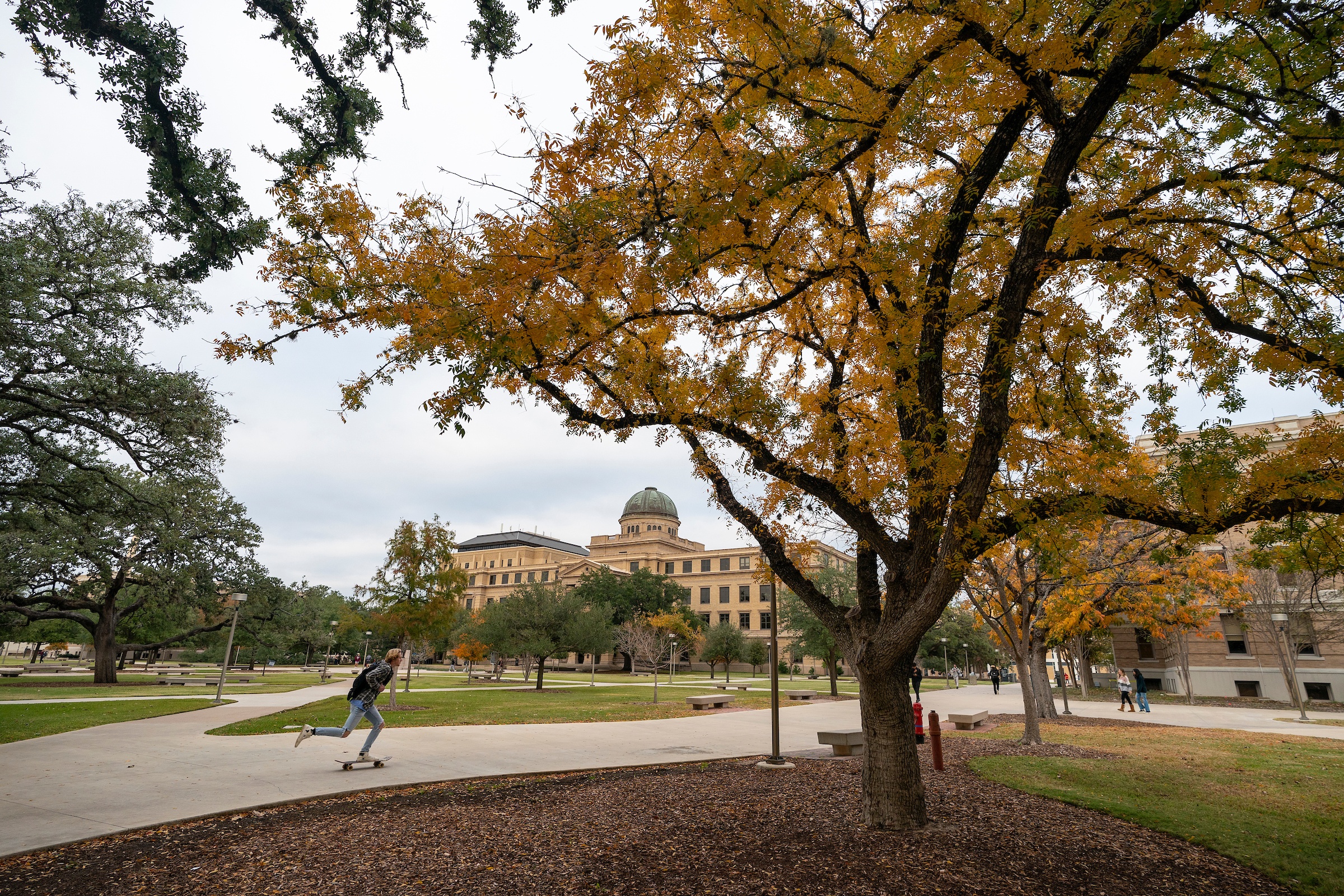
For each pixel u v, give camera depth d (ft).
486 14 27.40
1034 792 30.66
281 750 42.32
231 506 101.96
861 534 24.09
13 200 42.45
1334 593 89.04
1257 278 23.81
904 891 17.57
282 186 20.66
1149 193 22.58
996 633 54.24
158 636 150.61
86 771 34.73
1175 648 110.11
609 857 20.15
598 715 70.28
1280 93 18.90
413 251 21.03
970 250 25.09
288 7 27.71
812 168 20.61
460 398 19.26
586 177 19.47
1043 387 24.68
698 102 19.80
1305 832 25.29
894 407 23.90
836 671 112.68
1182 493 20.04
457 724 60.23
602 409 24.99
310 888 17.83
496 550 366.63
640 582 235.20
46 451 58.34
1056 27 19.02
